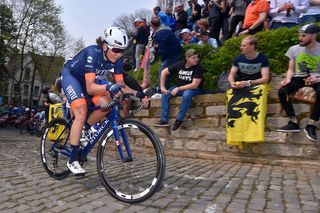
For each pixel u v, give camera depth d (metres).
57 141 4.07
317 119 4.90
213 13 8.76
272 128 5.52
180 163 5.57
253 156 5.66
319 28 5.01
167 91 6.52
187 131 6.46
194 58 6.20
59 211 2.86
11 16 29.64
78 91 3.64
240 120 5.49
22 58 33.34
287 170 4.94
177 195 3.40
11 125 21.14
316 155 5.14
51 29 32.84
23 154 6.20
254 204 3.11
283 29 5.90
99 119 3.72
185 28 9.84
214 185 3.86
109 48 3.53
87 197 3.30
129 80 6.36
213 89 6.50
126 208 2.98
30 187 3.65
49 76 35.44
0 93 34.31
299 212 2.90
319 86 4.85
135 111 3.70
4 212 2.82
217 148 6.07
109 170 3.38
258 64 5.46
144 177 3.36
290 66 5.23
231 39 6.55
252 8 7.02
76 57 3.74
